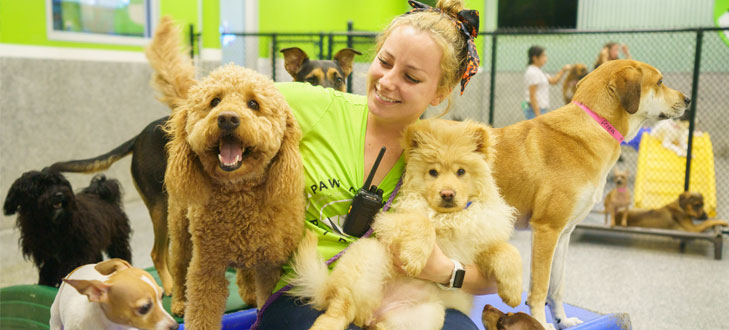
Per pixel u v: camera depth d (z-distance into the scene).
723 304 4.54
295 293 1.97
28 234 3.72
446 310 2.04
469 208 1.99
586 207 2.93
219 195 1.80
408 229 1.85
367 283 1.85
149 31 7.83
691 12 12.26
